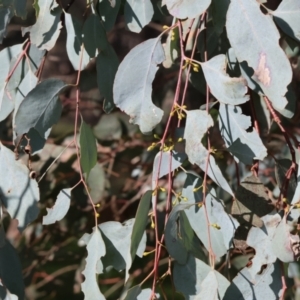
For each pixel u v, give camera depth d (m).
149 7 1.03
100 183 1.43
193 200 1.01
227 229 0.99
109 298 1.65
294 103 1.05
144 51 0.99
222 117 1.01
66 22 1.05
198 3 0.96
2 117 1.05
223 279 0.99
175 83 1.51
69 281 1.62
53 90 1.02
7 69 1.06
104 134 1.57
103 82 1.05
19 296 1.06
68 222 1.52
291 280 1.05
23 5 1.02
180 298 1.57
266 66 0.94
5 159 1.02
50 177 1.43
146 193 0.98
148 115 0.98
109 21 1.05
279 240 0.94
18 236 1.57
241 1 0.95
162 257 1.44
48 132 1.02
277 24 1.00
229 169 1.38
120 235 1.01
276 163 1.07
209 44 1.08
